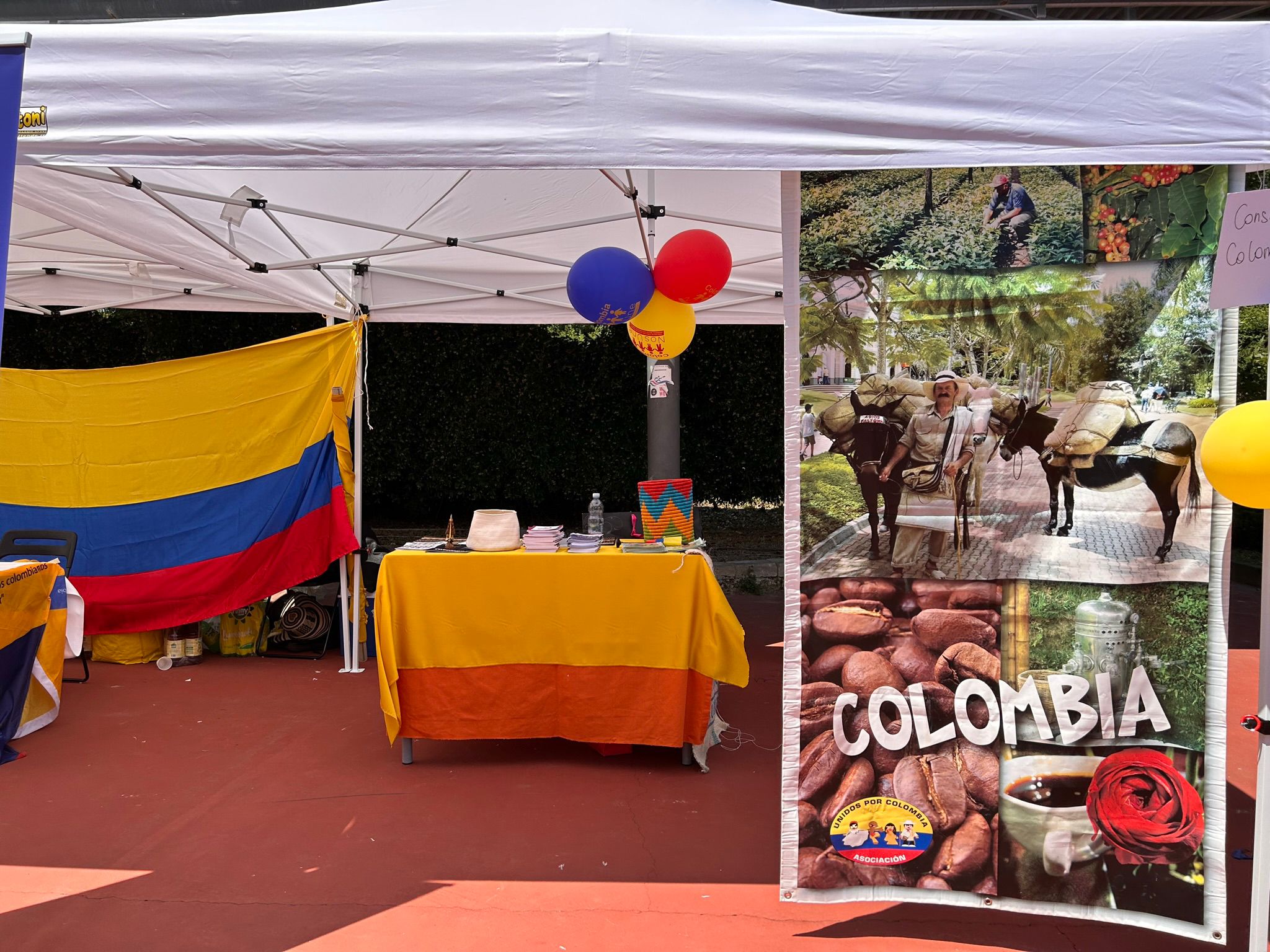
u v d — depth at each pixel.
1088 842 2.87
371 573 6.86
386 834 3.78
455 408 10.52
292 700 5.70
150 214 4.14
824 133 2.45
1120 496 2.82
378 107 2.41
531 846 3.68
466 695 4.52
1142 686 2.83
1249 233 2.34
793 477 2.88
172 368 6.42
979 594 2.89
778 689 6.08
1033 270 2.81
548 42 2.41
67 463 6.46
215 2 6.02
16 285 6.57
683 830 3.84
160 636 6.58
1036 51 2.44
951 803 2.91
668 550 4.52
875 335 2.86
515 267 6.48
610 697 4.49
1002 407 2.85
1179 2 5.81
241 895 3.27
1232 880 3.43
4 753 4.63
